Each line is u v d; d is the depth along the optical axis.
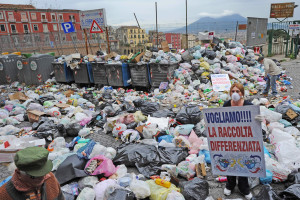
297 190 2.93
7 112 7.49
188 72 9.72
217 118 3.04
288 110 5.66
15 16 58.16
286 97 7.57
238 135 2.98
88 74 11.36
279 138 4.44
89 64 11.23
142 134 5.28
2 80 13.57
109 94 9.20
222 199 3.36
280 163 3.94
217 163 3.18
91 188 3.42
